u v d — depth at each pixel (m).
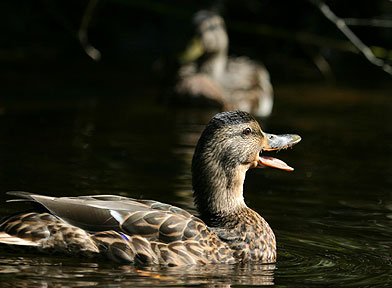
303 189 12.76
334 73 26.05
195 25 23.42
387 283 8.30
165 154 14.68
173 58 22.91
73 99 20.55
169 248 8.60
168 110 20.27
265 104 21.56
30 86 21.69
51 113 18.55
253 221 9.55
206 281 8.16
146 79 23.66
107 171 13.14
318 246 9.84
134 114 19.17
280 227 10.64
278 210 11.49
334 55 27.03
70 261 8.48
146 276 8.15
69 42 27.20
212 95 20.86
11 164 13.34
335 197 12.27
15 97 20.25
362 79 25.17
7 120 17.44
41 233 8.49
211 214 9.75
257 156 10.05
